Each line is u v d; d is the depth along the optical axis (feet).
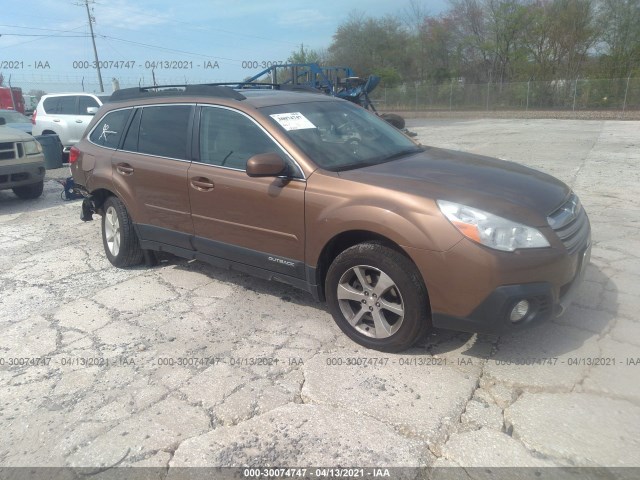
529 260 9.69
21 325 13.58
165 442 8.98
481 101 115.14
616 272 15.08
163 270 17.20
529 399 9.61
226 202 13.26
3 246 20.72
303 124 13.20
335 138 13.30
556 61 121.70
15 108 94.84
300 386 10.36
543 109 106.42
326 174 11.72
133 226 16.55
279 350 11.76
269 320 13.26
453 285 9.95
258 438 8.95
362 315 11.59
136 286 15.88
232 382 10.60
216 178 13.38
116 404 10.09
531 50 127.44
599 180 28.66
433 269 10.05
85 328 13.26
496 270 9.61
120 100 17.54
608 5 112.47
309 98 14.94
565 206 11.19
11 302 15.10
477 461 8.21
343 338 12.17
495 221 9.82
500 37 133.18
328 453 8.52
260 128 12.89
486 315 9.87
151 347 12.14
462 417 9.23
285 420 9.37
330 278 11.76
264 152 12.71
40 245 20.68
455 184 10.96
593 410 9.22
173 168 14.51
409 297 10.54
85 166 17.61
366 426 9.11
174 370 11.14
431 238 10.00
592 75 114.32
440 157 13.58
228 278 16.28
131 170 15.80
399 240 10.33
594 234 18.75
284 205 12.09
